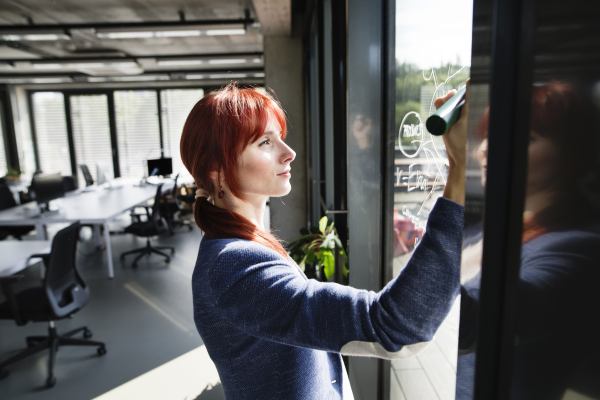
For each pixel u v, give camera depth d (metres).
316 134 4.18
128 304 3.76
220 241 0.56
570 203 0.24
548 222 0.26
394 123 0.99
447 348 0.69
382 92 1.04
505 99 0.29
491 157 0.30
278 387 0.56
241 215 0.61
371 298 0.44
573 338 0.24
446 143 0.41
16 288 4.36
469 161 0.34
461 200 0.40
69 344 2.85
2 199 5.32
